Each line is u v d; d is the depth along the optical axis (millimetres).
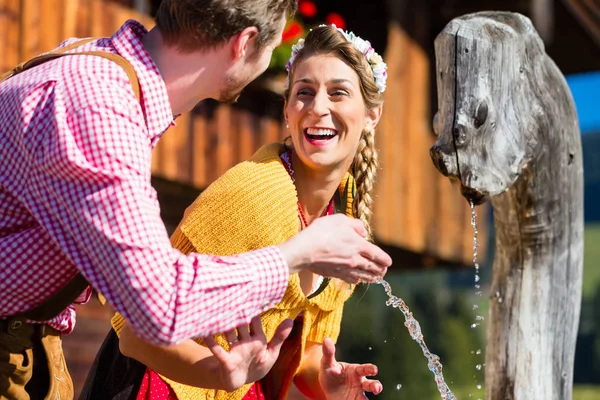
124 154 1952
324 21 8156
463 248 8859
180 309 1928
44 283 2121
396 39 7820
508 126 2514
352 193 2875
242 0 2121
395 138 7727
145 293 1909
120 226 1914
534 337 2771
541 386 2754
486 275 30984
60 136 1931
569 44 8430
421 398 19844
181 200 7023
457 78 2443
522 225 2766
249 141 6633
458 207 8789
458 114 2420
